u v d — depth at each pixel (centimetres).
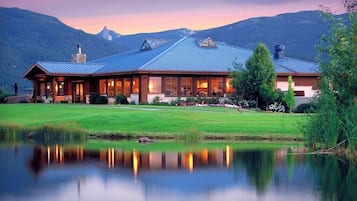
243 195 1427
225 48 5466
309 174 1692
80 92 5566
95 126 2922
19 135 2866
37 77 5688
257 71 4466
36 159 2011
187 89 4906
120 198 1395
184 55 5103
